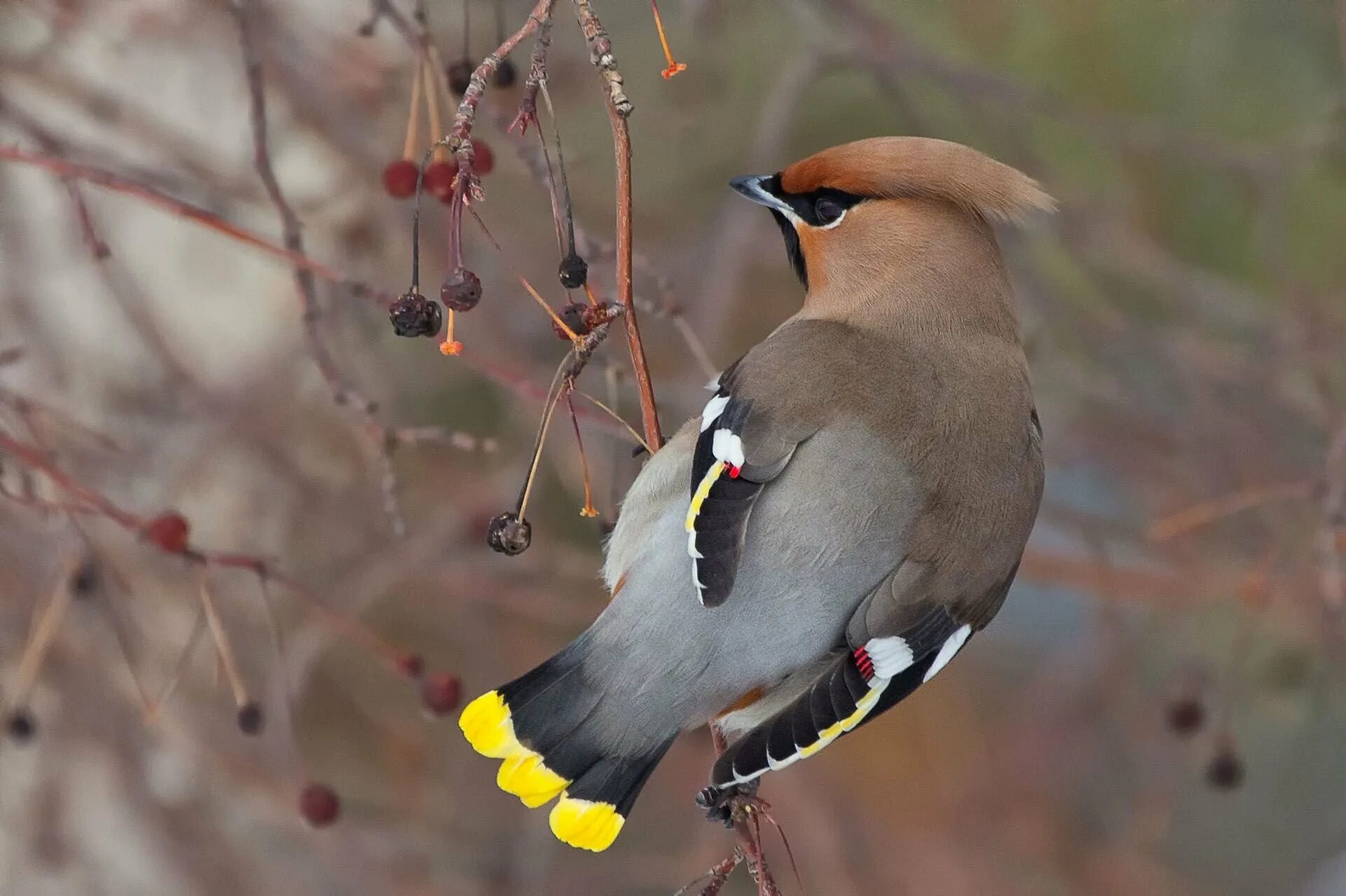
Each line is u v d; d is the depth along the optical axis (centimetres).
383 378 1319
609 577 833
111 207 1227
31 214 1199
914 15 1385
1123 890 1473
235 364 1238
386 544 1271
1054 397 1444
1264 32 1387
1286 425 1344
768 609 796
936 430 838
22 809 1185
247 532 1254
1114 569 1271
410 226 1209
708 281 1292
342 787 1373
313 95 1158
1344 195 1373
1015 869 1481
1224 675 1303
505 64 920
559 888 1352
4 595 1135
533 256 1289
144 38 1180
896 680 788
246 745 1233
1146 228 1397
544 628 1418
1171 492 1346
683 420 1247
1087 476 1516
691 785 1409
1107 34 1385
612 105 753
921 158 917
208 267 1234
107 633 1168
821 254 927
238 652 1237
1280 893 1603
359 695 1374
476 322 1270
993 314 904
